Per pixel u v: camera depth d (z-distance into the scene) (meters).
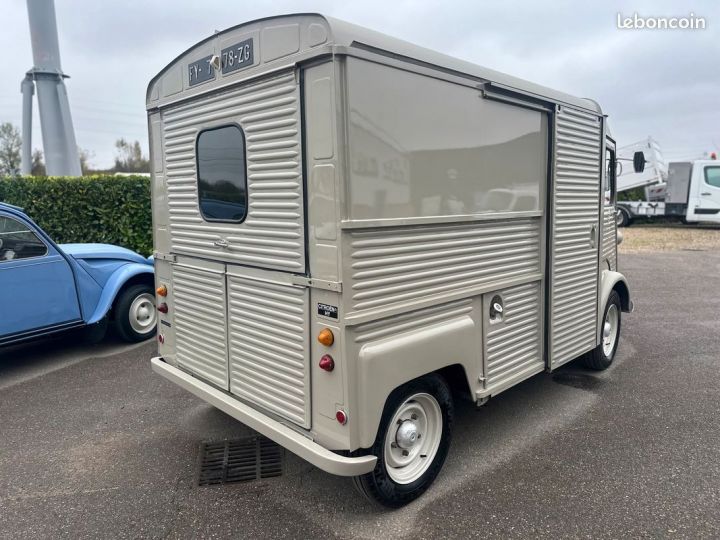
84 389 4.84
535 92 3.62
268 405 3.13
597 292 4.69
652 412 4.25
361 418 2.65
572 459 3.53
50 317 5.32
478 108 3.21
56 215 8.38
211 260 3.46
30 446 3.79
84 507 3.06
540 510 2.97
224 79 3.11
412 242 2.86
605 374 5.11
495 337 3.54
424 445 3.17
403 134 2.74
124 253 6.18
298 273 2.80
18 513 3.01
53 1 10.72
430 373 3.11
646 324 6.95
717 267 11.52
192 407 4.43
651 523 2.85
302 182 2.69
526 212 3.70
